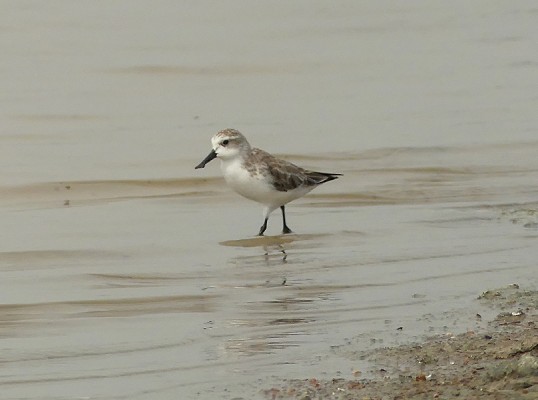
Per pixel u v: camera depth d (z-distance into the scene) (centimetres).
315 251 1382
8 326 1079
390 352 941
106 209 1636
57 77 2548
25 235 1472
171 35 2955
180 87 2512
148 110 2300
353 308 1109
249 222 1557
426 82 2523
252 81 2566
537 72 2586
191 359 960
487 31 3025
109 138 2078
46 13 3144
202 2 3347
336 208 1630
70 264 1335
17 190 1731
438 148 1983
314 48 2842
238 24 3098
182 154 1950
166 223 1551
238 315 1101
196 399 853
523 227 1473
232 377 902
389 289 1183
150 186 1772
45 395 876
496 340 949
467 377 848
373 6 3331
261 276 1266
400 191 1722
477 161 1903
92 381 909
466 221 1520
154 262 1342
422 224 1509
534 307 1059
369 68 2662
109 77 2570
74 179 1788
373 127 2144
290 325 1057
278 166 1479
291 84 2533
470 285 1179
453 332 992
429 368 885
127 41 2880
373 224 1519
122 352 988
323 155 1952
